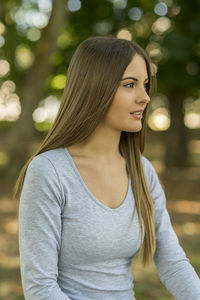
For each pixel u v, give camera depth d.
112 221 1.69
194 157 19.02
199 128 27.67
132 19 12.32
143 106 1.76
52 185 1.63
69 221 1.66
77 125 1.72
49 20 10.59
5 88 16.05
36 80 11.20
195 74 10.83
